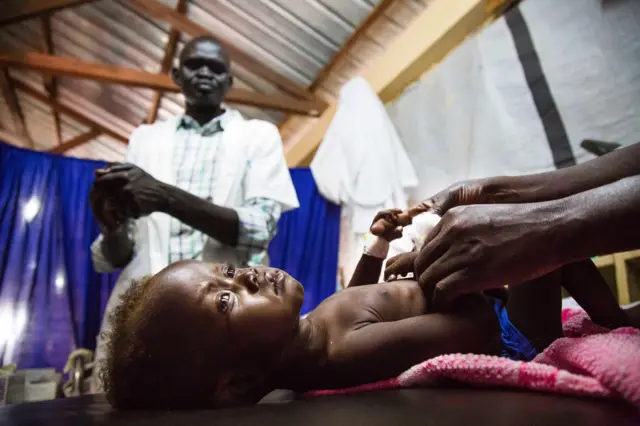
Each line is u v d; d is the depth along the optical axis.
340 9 3.81
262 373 0.91
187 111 2.79
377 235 1.37
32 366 3.24
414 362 0.98
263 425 0.58
